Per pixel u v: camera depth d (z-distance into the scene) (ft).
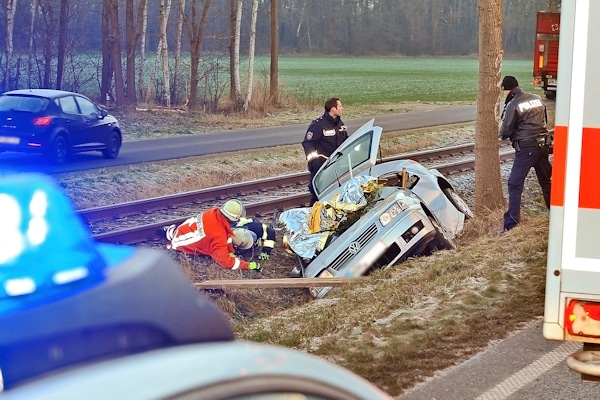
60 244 6.89
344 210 36.27
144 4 123.54
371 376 19.52
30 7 144.87
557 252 14.94
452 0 379.14
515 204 40.09
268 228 41.06
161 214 47.21
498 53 44.96
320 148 44.70
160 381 6.06
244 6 226.99
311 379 7.00
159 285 7.38
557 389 18.56
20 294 6.37
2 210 6.51
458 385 18.86
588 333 14.89
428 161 70.95
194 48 121.80
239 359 6.74
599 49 14.48
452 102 166.71
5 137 63.36
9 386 6.00
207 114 115.03
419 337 22.07
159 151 76.23
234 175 65.36
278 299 34.09
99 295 6.79
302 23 369.91
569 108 14.66
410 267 32.53
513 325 22.98
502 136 40.04
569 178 14.76
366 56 372.79
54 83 137.28
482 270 28.81
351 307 26.71
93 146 68.03
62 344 6.39
